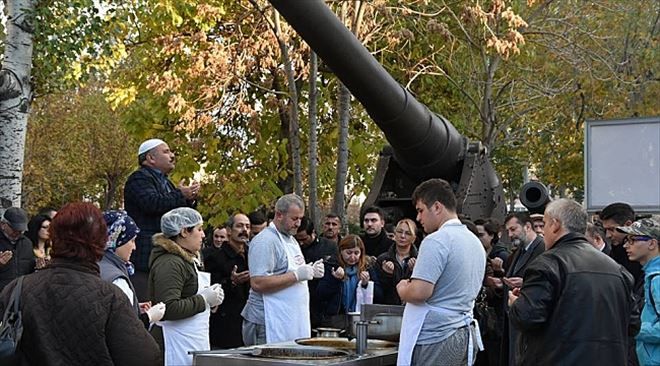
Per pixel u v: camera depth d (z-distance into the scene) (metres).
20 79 12.41
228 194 20.52
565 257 6.36
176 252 7.14
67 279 4.94
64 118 39.25
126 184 8.39
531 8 21.14
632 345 7.75
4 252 9.70
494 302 9.62
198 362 6.49
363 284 9.69
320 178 20.48
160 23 17.72
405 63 19.75
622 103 23.00
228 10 18.12
